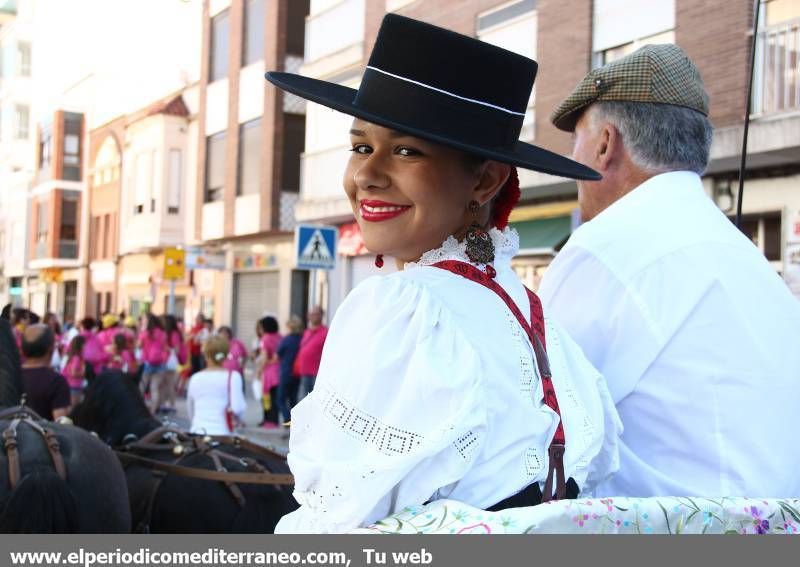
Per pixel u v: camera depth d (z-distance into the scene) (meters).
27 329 5.54
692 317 1.67
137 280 25.58
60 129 28.70
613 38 10.48
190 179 23.03
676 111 1.85
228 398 6.09
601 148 1.93
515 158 1.34
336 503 1.20
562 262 1.86
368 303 1.29
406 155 1.38
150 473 4.02
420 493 1.20
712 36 9.16
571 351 1.53
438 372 1.20
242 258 21.19
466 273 1.38
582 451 1.38
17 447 3.13
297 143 18.97
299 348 12.35
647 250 1.74
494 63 1.38
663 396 1.66
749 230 9.45
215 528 3.83
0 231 36.50
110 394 4.73
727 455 1.60
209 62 21.47
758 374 1.63
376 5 15.20
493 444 1.25
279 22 18.55
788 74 8.52
